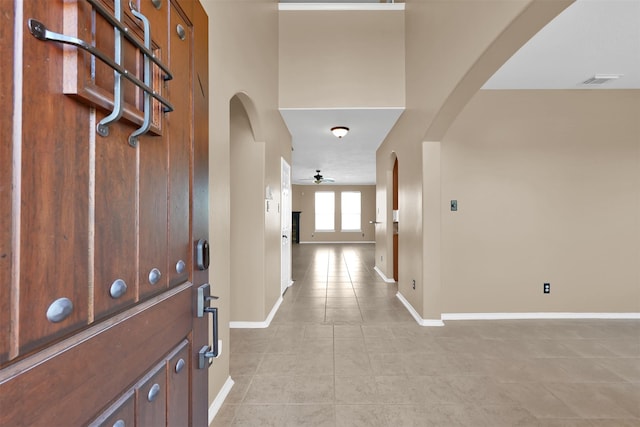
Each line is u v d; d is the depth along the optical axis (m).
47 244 0.50
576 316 3.56
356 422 1.80
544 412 1.89
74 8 0.52
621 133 3.54
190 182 1.00
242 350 2.72
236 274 3.29
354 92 3.86
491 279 3.57
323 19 3.86
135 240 0.72
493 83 3.36
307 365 2.45
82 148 0.56
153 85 0.77
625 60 2.83
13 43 0.44
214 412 1.85
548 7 1.61
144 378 0.75
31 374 0.47
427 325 3.33
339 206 12.77
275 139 3.72
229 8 2.12
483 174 3.56
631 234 3.55
